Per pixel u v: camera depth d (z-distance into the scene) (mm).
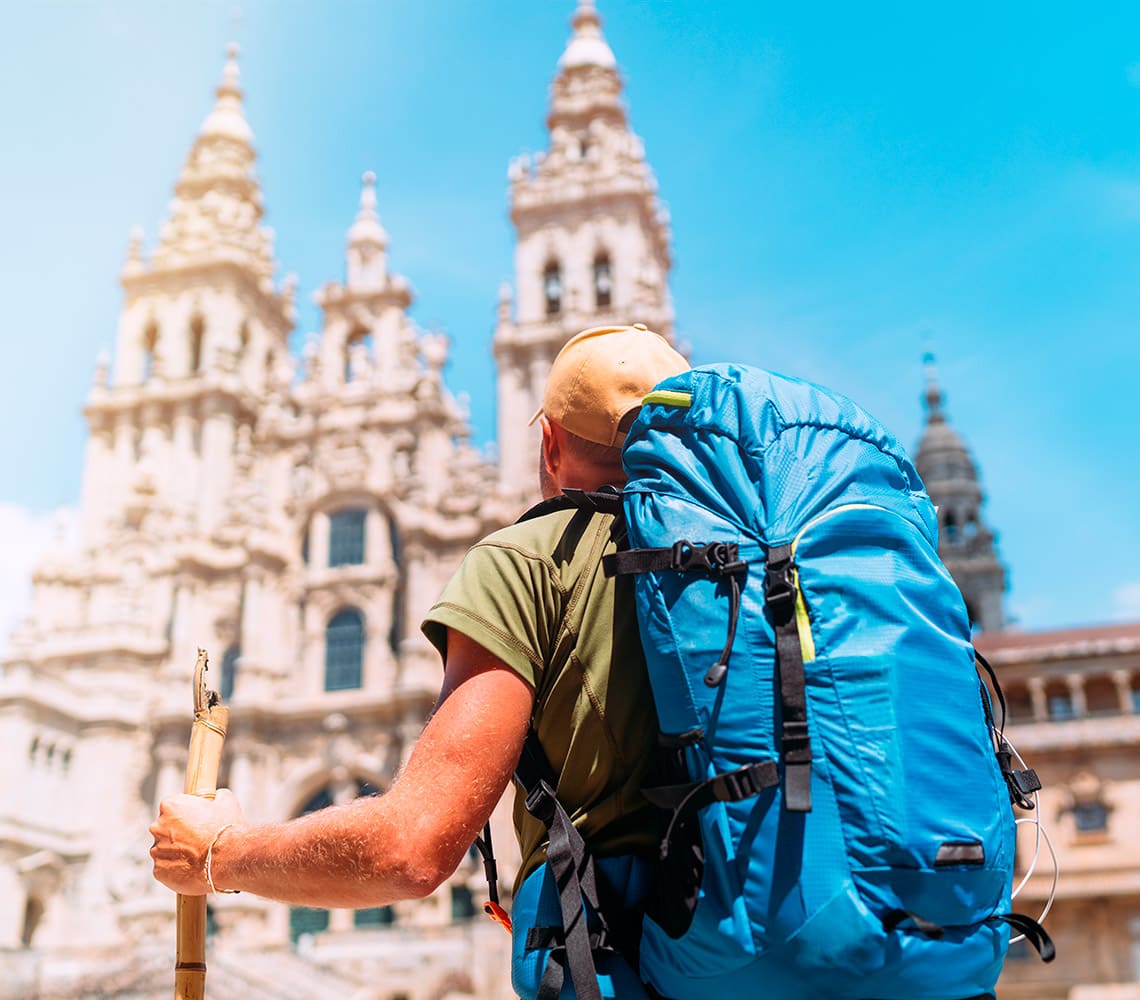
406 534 66750
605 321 69000
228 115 85500
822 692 2492
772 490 2709
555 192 73188
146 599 69000
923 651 2584
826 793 2424
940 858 2359
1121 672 49969
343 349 73500
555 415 3578
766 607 2574
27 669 61906
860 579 2607
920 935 2357
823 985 2414
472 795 2760
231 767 62531
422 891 2703
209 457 72500
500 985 53094
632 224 71875
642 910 2809
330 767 62781
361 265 74875
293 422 71438
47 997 51875
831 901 2350
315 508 68812
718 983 2521
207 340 76000
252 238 81000
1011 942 2652
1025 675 50938
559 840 2842
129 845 62250
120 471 74000
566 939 2727
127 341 76938
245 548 68312
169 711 63906
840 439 2869
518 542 3049
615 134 75062
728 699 2535
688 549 2643
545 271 72312
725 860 2459
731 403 2859
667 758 2826
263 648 66250
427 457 68500
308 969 54531
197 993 3258
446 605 2947
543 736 2986
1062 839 48344
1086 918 47281
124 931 58250
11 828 59031
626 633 2961
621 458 3506
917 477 3066
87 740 64375
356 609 66875
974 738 2557
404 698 62469
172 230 79250
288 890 2846
